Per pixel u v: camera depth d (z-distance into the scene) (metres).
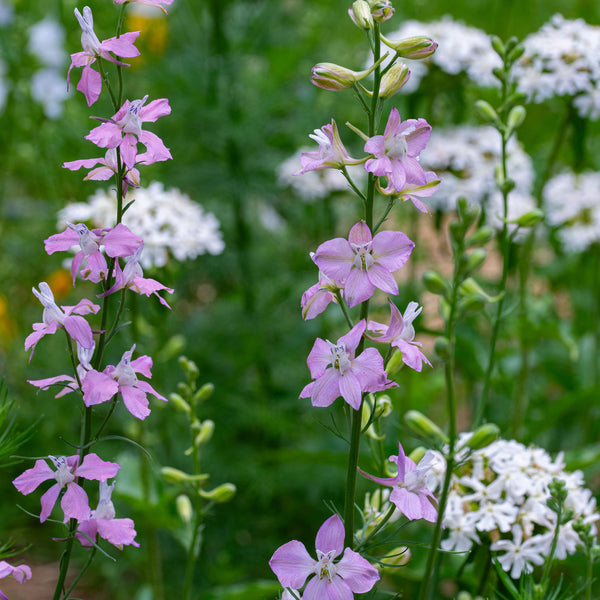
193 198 5.04
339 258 1.55
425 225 5.55
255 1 4.97
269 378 4.61
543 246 5.20
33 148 4.76
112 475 1.57
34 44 4.71
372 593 1.87
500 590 2.61
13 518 4.18
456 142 3.96
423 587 2.10
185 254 3.35
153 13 4.70
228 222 5.00
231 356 4.55
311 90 5.02
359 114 4.97
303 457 3.56
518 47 2.62
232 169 4.73
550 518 2.37
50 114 4.54
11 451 1.87
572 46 3.61
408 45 1.60
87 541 1.64
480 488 2.40
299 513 4.32
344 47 5.26
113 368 1.61
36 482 1.56
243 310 4.77
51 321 1.62
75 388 1.67
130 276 1.63
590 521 2.38
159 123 4.81
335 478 4.13
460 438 2.48
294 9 5.27
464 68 3.97
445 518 2.38
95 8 4.45
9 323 4.69
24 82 4.52
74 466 1.58
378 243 1.54
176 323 4.60
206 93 4.68
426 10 5.64
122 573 4.20
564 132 3.72
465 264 2.02
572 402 3.74
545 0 5.91
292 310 4.79
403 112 4.62
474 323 4.48
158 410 3.76
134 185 1.59
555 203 4.29
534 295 4.98
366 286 1.53
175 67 4.68
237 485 4.28
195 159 5.03
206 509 2.60
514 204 3.84
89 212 3.48
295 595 1.54
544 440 4.40
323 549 1.51
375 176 1.62
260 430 4.51
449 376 2.03
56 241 1.57
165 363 3.90
